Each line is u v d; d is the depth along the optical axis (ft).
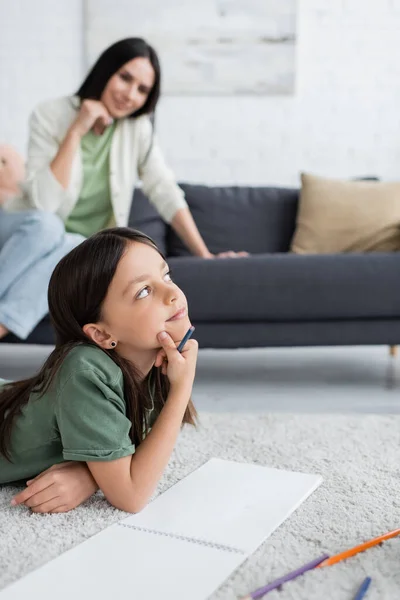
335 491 3.97
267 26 11.66
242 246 8.95
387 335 7.02
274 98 11.84
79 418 3.52
